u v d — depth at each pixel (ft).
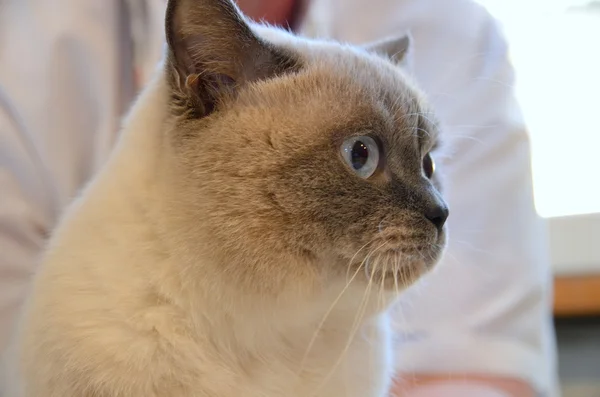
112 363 2.16
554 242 5.08
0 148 3.47
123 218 2.37
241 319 2.35
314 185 2.33
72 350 2.19
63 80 3.69
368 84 2.56
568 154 5.17
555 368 4.31
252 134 2.36
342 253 2.37
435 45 4.16
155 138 2.50
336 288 2.44
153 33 3.90
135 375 2.16
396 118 2.55
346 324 2.60
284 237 2.29
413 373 3.33
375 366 2.69
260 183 2.30
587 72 5.14
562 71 5.16
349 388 2.59
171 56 2.34
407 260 2.48
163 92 2.51
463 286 3.55
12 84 3.60
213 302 2.31
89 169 3.79
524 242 3.74
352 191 2.37
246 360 2.42
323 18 4.11
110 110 3.74
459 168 3.87
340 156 2.38
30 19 3.79
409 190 2.50
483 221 3.79
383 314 2.79
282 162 2.32
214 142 2.36
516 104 4.13
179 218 2.31
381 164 2.50
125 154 2.56
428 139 2.78
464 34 4.18
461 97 4.01
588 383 4.94
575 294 4.94
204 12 2.33
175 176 2.36
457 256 3.63
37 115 3.59
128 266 2.29
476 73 4.10
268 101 2.44
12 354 2.67
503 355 3.34
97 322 2.21
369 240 2.39
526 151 3.95
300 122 2.39
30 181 3.58
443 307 3.51
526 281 3.61
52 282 2.34
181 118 2.39
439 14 4.22
